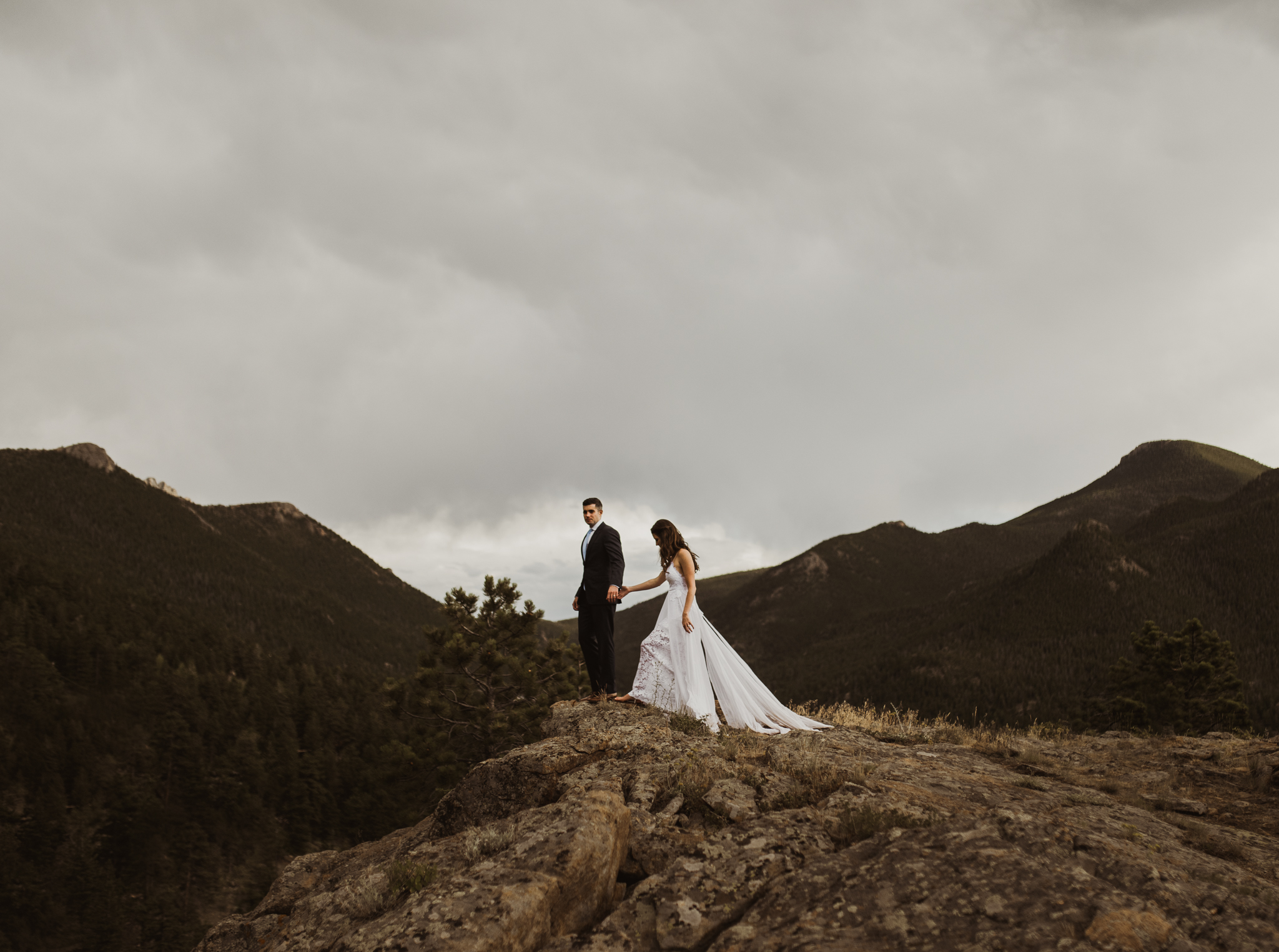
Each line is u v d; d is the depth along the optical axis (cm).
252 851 8069
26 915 6269
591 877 382
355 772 9162
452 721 2166
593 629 781
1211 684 3816
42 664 10831
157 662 12600
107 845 7450
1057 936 278
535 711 2139
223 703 11388
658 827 448
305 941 398
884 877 337
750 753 595
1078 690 16038
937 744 757
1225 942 284
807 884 346
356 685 14650
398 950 311
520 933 328
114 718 10725
